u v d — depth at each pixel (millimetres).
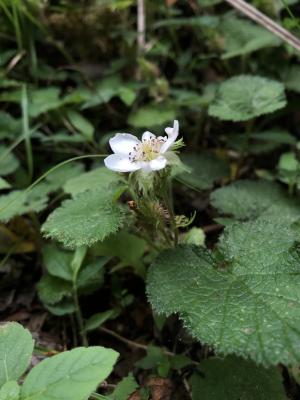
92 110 272
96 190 169
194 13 322
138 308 191
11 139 250
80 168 237
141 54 287
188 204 234
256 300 135
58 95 267
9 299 199
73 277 178
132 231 186
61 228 151
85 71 289
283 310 129
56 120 265
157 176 147
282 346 120
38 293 185
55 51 296
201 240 180
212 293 140
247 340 123
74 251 192
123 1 279
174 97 273
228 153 265
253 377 143
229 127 280
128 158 150
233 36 286
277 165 238
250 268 145
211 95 261
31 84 279
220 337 125
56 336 184
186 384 159
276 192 210
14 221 219
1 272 208
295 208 202
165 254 154
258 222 159
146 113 259
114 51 298
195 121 279
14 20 267
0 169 232
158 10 307
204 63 293
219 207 202
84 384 108
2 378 120
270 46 272
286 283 137
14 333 129
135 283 199
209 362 149
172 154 149
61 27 283
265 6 283
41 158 256
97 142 265
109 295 195
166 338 178
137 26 310
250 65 284
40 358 170
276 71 278
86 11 280
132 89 266
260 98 220
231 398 140
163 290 144
